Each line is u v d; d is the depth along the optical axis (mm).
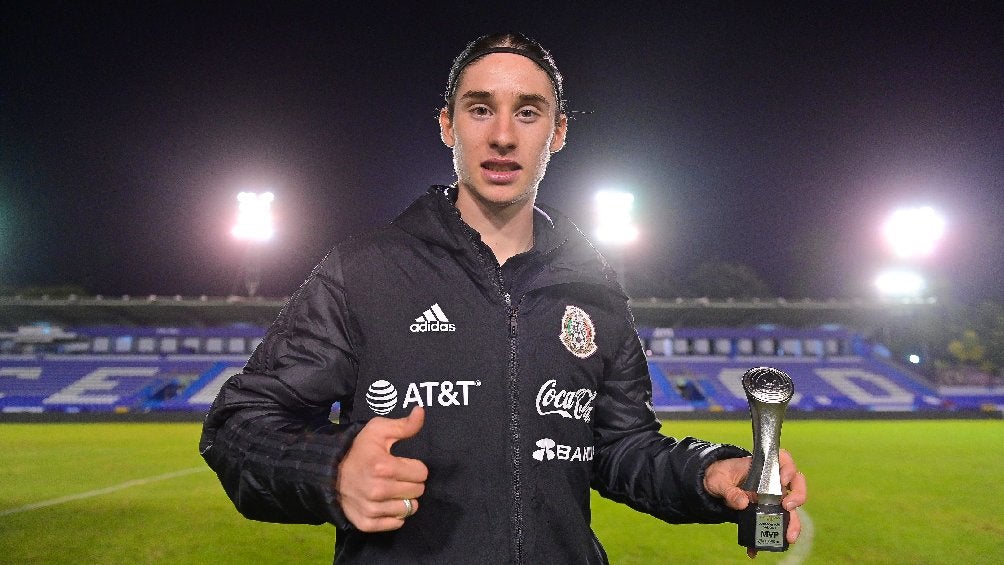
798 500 1349
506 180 1410
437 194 1489
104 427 18562
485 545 1283
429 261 1412
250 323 29891
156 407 25594
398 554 1285
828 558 5250
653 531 5945
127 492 7969
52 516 6629
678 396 26844
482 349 1369
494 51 1418
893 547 5582
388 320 1365
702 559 5121
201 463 10648
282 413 1304
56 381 27141
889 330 30266
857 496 7852
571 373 1437
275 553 5254
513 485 1317
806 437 15273
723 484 1390
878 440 14500
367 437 1031
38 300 26000
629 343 1598
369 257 1412
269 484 1141
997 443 13828
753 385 1355
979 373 27500
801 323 30094
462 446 1312
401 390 1335
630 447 1580
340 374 1362
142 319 28906
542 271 1483
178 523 6273
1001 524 6422
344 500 1045
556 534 1343
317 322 1378
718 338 30281
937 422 20375
